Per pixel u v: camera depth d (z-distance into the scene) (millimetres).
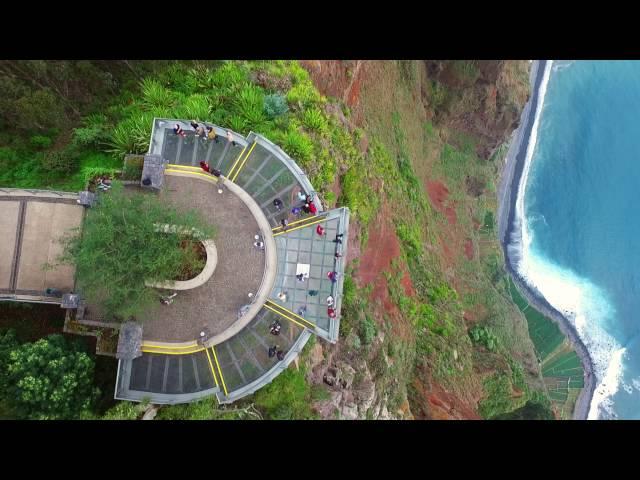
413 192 43875
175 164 23250
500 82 58719
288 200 23922
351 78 34250
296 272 23438
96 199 21078
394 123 43750
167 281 21203
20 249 21172
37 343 17500
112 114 24625
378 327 29562
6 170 22422
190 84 25406
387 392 29172
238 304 22719
